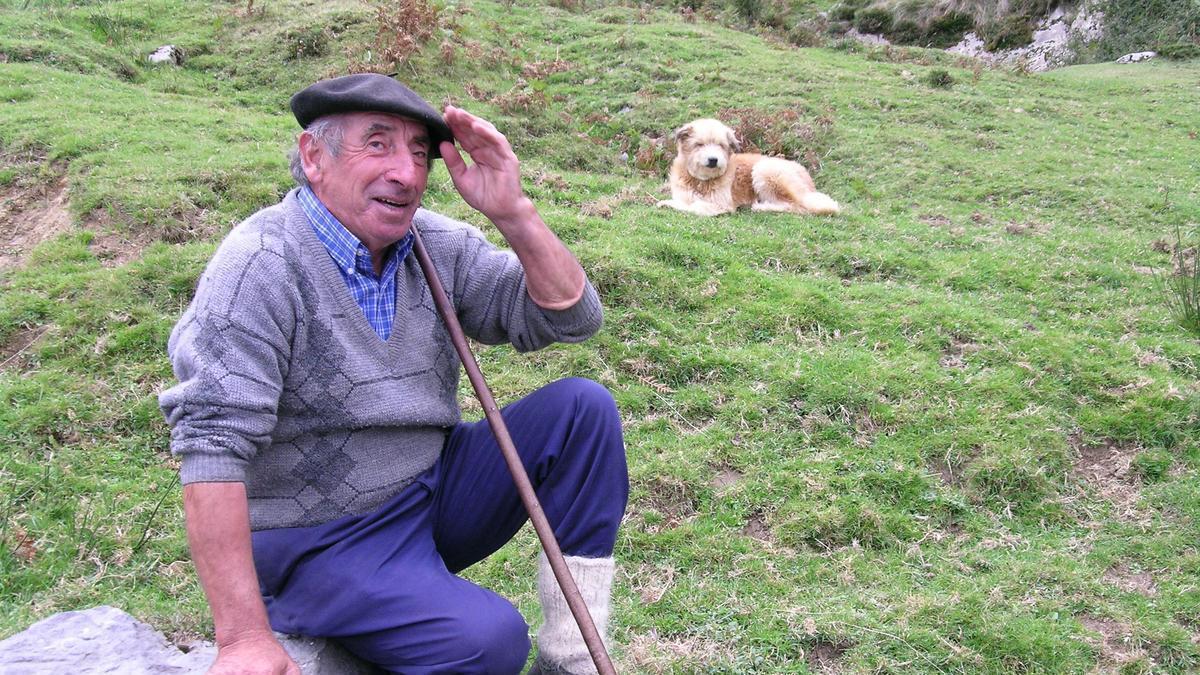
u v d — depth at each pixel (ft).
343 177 8.20
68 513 14.38
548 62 42.37
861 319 21.07
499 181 8.71
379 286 8.50
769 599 13.56
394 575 8.20
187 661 9.02
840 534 15.10
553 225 24.02
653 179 32.76
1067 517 15.79
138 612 11.59
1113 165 35.17
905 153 35.58
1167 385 18.75
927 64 53.42
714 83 41.96
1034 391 18.65
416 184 8.37
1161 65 59.00
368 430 8.44
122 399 17.01
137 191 23.81
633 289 21.29
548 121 35.65
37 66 35.83
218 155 26.63
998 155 35.91
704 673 12.11
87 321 18.79
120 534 13.96
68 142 27.35
